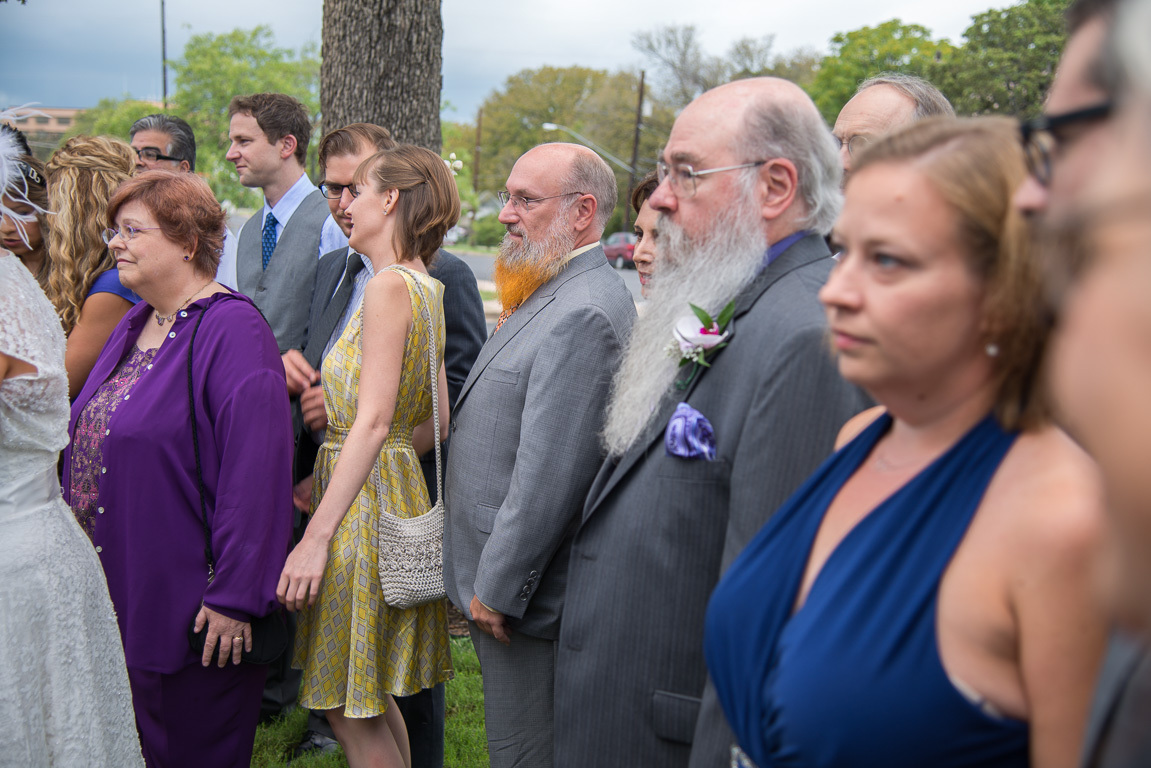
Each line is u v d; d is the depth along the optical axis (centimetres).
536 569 220
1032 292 102
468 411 241
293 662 262
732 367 163
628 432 181
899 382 112
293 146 417
